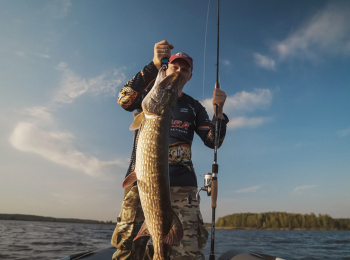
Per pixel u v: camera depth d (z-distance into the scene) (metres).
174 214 0.73
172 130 1.07
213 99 1.06
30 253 3.76
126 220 0.93
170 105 0.77
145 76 0.97
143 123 0.78
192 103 1.20
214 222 0.96
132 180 0.80
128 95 0.98
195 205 1.01
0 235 7.34
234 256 1.33
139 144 0.77
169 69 1.06
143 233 0.78
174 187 1.00
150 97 0.78
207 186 1.04
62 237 7.41
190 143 1.12
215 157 1.01
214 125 1.06
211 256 0.93
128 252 0.92
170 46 0.96
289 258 5.04
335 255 5.55
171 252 0.94
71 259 1.23
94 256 1.26
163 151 0.73
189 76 1.10
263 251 6.29
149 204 0.72
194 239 0.94
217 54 1.31
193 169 1.09
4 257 3.33
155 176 0.72
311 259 4.86
